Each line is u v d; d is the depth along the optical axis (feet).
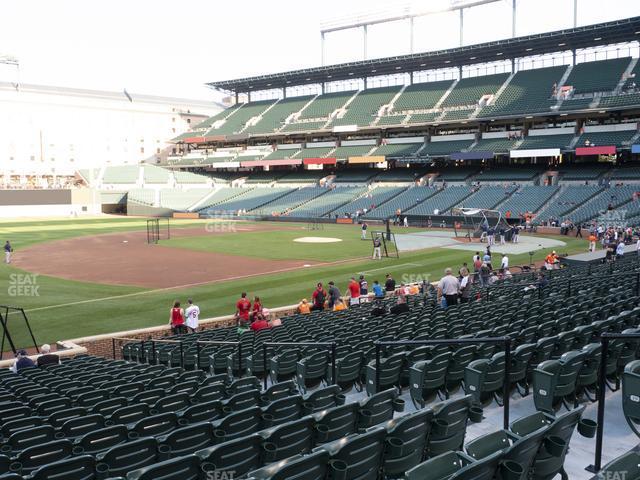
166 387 38.37
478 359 32.17
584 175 212.02
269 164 289.53
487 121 240.53
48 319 80.79
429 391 31.99
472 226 200.95
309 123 286.25
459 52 242.99
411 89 282.15
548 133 226.17
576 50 245.45
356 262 130.31
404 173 268.41
